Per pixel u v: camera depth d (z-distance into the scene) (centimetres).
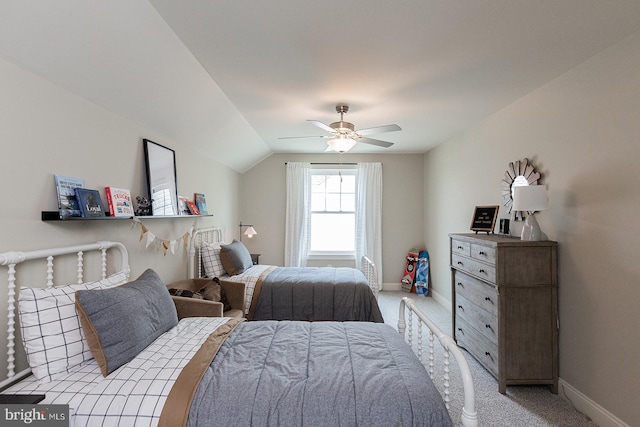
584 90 214
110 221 215
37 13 133
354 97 283
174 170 297
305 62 217
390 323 387
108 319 141
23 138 150
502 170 312
